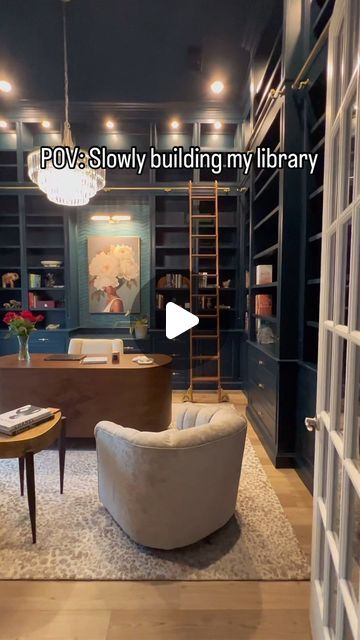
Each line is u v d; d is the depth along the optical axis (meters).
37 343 4.66
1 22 3.04
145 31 3.16
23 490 2.28
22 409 2.07
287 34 2.55
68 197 3.35
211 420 1.96
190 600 1.51
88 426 2.96
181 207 4.97
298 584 1.61
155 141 4.65
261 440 3.17
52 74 3.80
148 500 1.68
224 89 4.17
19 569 1.66
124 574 1.63
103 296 5.09
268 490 2.38
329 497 1.17
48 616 1.44
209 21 3.04
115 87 4.08
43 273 5.01
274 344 3.24
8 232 4.98
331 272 1.28
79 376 2.92
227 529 1.96
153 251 4.81
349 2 1.08
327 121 1.29
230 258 4.99
